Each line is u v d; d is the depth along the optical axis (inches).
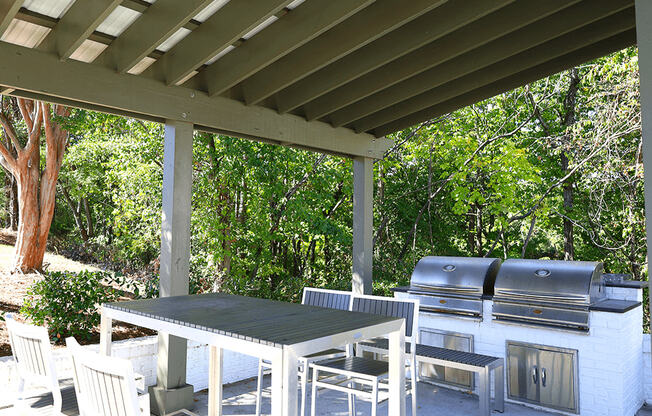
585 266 157.6
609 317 147.9
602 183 337.7
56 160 381.4
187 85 161.6
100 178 502.3
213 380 117.9
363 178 219.6
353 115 199.2
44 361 97.0
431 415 157.9
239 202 323.6
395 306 152.6
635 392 160.7
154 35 127.8
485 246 502.3
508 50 155.3
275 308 121.3
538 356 161.2
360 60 158.9
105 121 338.6
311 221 313.6
